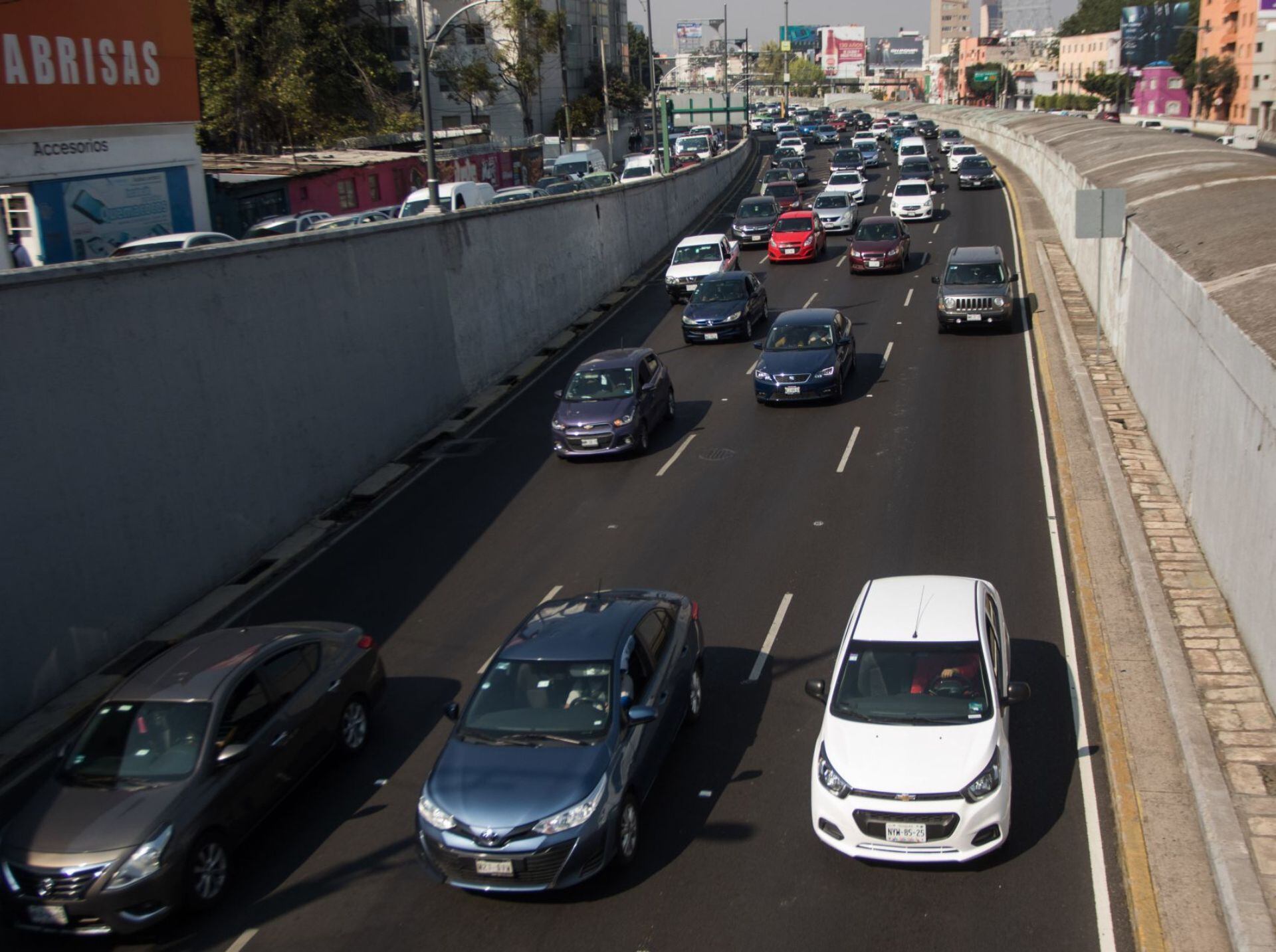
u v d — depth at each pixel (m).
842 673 9.74
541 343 29.39
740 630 13.13
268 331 17.56
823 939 8.10
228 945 8.75
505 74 74.06
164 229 28.56
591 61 93.50
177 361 15.53
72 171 25.50
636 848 9.38
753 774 10.34
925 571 14.20
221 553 16.38
